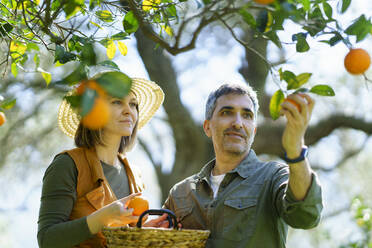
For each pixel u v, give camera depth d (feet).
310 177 5.98
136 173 8.36
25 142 25.96
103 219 6.59
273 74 5.40
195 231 6.33
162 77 23.66
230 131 7.76
